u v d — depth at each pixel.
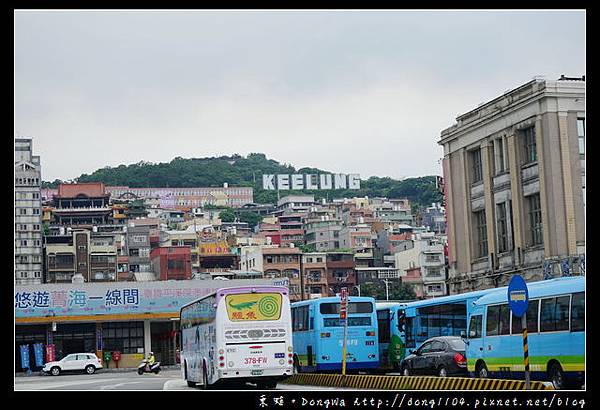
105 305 74.81
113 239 160.38
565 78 60.34
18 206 148.38
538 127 59.06
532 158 61.09
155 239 166.25
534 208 61.09
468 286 67.62
